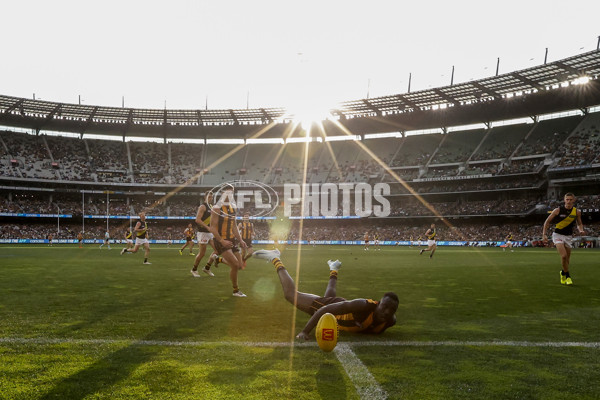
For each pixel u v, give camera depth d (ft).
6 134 233.55
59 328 18.43
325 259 82.79
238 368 13.07
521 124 225.76
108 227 220.84
